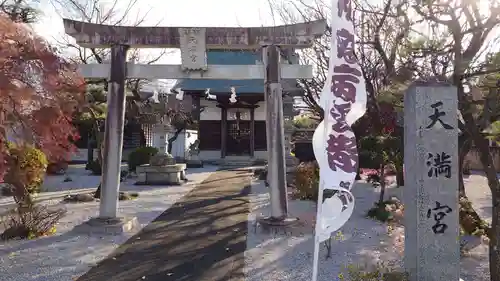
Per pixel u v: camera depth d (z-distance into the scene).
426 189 4.73
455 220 4.70
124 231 8.07
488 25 5.17
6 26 5.23
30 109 5.64
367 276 4.74
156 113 22.05
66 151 6.91
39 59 5.52
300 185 12.70
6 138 5.79
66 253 6.62
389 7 8.48
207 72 8.60
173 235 7.87
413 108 4.84
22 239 7.43
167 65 8.56
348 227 8.59
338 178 4.34
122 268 5.91
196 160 26.56
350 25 4.53
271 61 8.43
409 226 4.96
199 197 13.02
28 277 5.51
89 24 8.30
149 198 12.84
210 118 29.80
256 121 29.66
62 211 8.49
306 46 8.52
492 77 5.62
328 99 4.47
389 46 11.22
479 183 17.70
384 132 11.49
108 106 8.36
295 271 5.79
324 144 4.41
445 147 4.74
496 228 4.98
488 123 5.86
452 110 4.77
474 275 5.66
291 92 19.94
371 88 10.45
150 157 18.61
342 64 4.48
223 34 8.44
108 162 8.27
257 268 5.92
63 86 6.16
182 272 5.75
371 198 12.67
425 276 4.68
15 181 7.84
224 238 7.65
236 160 28.53
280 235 7.86
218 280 5.44
